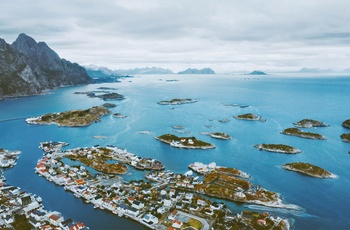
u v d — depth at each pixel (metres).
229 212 162.62
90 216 158.12
